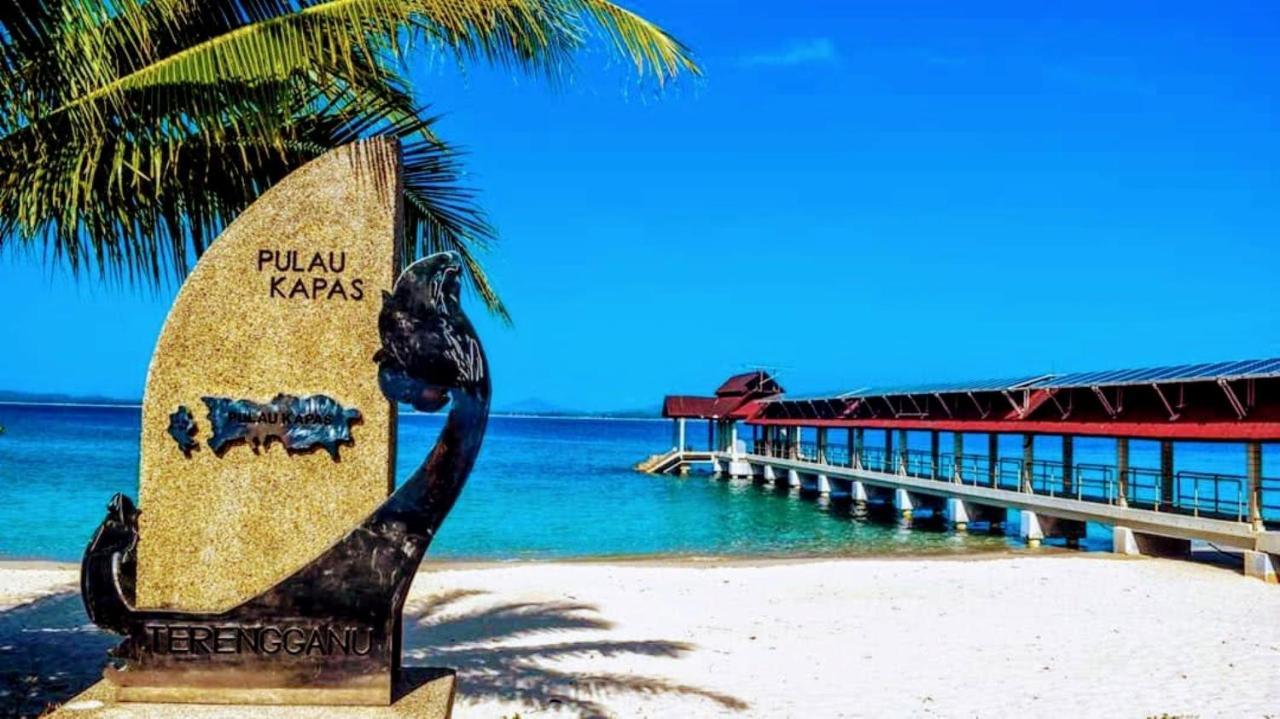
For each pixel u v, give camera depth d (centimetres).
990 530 3234
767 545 2856
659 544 2870
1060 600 1709
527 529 3183
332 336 527
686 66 693
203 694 494
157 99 667
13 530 2714
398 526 504
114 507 510
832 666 1199
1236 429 2020
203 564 519
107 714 479
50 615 1443
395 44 669
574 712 967
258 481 523
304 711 489
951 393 3322
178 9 662
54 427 9956
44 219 711
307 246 530
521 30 688
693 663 1203
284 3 679
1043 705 1031
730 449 5875
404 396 506
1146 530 2316
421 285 511
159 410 521
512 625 1441
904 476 3591
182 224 762
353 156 536
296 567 521
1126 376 2511
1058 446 10881
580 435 14900
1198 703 1041
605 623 1467
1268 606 1650
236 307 526
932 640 1362
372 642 499
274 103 687
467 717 940
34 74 652
